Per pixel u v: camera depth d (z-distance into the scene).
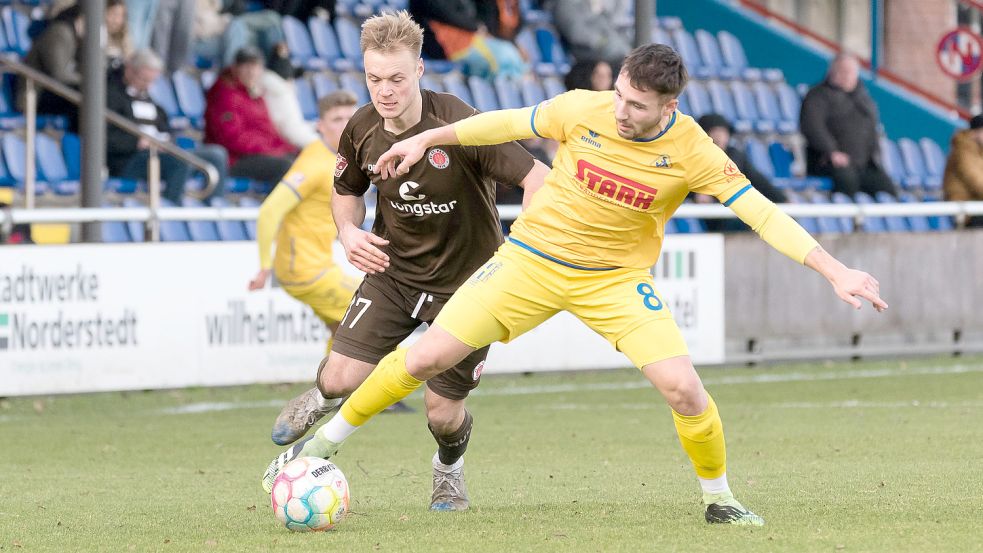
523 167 19.05
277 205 32.94
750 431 30.66
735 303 43.78
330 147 33.44
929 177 69.81
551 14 62.69
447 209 19.38
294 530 17.88
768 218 17.02
